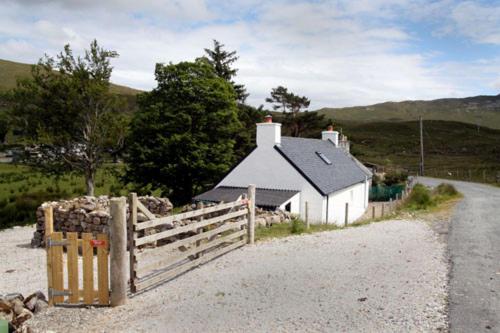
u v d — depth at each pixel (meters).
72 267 8.20
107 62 29.02
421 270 9.71
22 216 26.06
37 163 28.12
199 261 10.75
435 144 98.50
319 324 6.82
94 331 6.90
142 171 28.83
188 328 6.84
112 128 27.94
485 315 7.04
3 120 27.48
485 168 62.16
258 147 24.25
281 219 18.12
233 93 31.91
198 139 28.86
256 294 8.37
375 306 7.51
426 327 6.58
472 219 17.55
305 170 23.67
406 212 20.30
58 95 27.59
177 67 29.39
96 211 15.48
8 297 7.62
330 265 10.33
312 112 60.75
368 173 35.72
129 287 8.84
